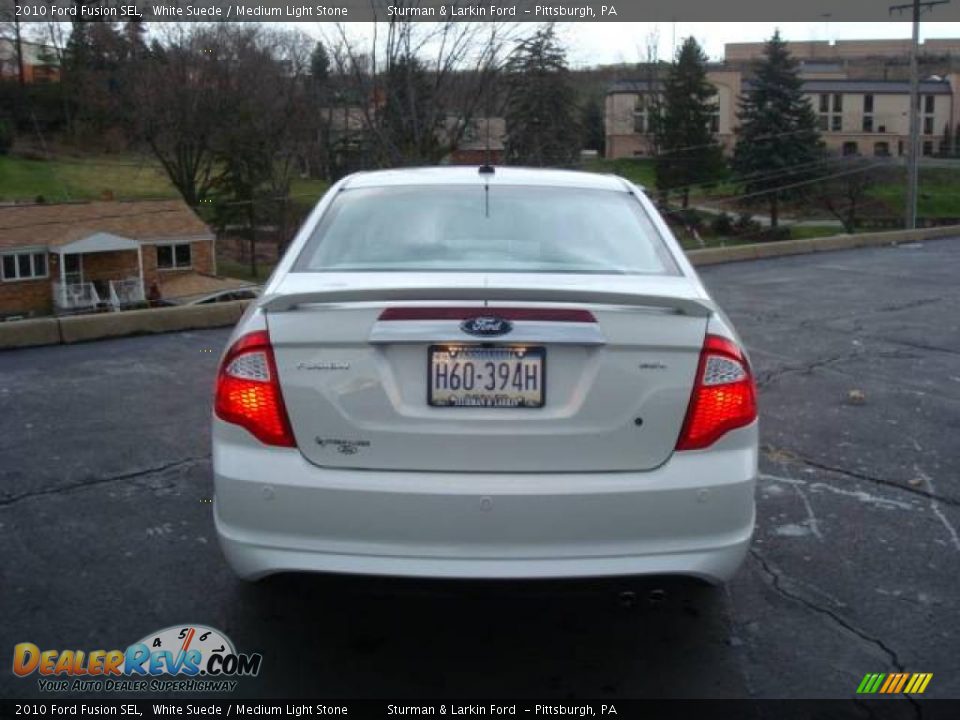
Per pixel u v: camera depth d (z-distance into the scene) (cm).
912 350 786
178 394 626
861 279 1221
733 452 288
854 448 532
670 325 286
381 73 2477
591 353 282
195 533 411
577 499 276
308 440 282
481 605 355
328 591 287
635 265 342
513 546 277
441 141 2469
